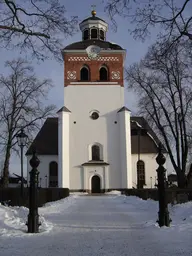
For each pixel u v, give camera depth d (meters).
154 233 11.21
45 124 58.91
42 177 53.44
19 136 23.00
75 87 51.78
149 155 55.03
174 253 8.27
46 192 29.59
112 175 49.84
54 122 59.25
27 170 52.75
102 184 49.50
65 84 51.84
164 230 11.55
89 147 50.44
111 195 43.16
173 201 22.41
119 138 50.69
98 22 57.31
